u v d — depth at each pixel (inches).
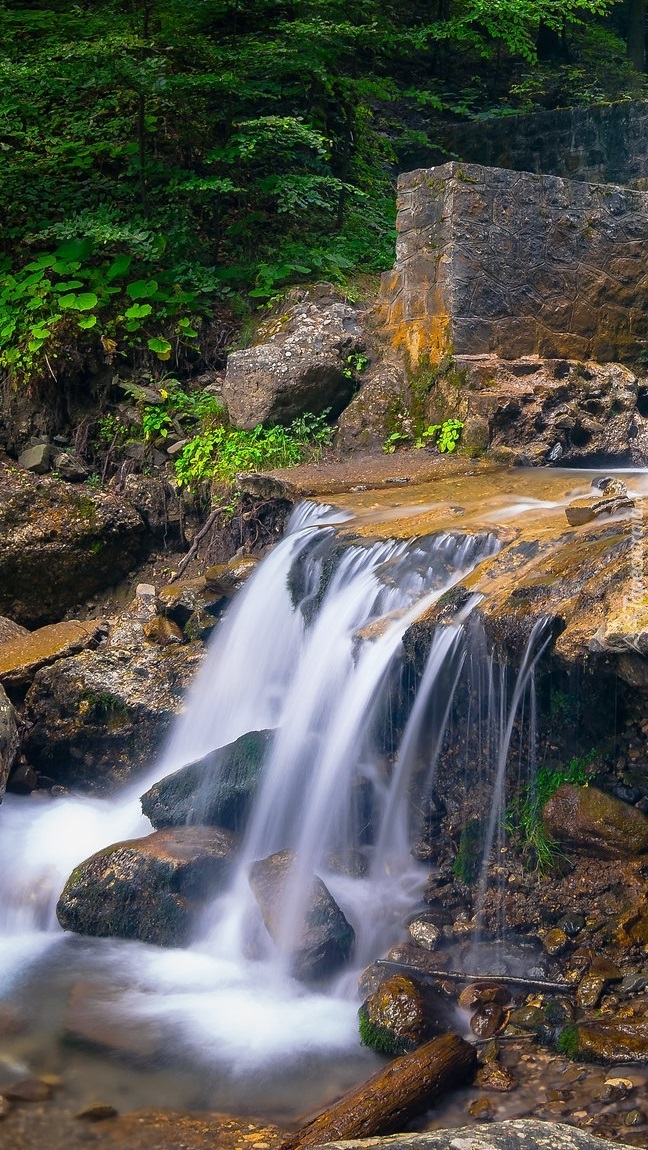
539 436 319.0
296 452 339.0
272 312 386.3
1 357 379.2
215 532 335.9
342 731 216.7
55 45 404.5
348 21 479.5
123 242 405.1
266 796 222.5
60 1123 151.3
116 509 350.0
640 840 182.9
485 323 335.6
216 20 468.4
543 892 187.9
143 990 189.2
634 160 479.8
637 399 345.1
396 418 337.1
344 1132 143.1
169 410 370.9
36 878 228.1
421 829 207.3
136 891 207.8
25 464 367.6
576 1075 152.9
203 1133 148.6
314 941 186.9
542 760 195.6
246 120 439.2
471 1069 155.7
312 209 456.4
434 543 227.1
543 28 655.8
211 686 268.5
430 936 186.7
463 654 193.8
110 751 275.0
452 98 619.2
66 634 302.0
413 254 342.3
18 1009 183.3
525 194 340.5
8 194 422.0
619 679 185.6
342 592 240.4
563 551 199.6
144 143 428.8
